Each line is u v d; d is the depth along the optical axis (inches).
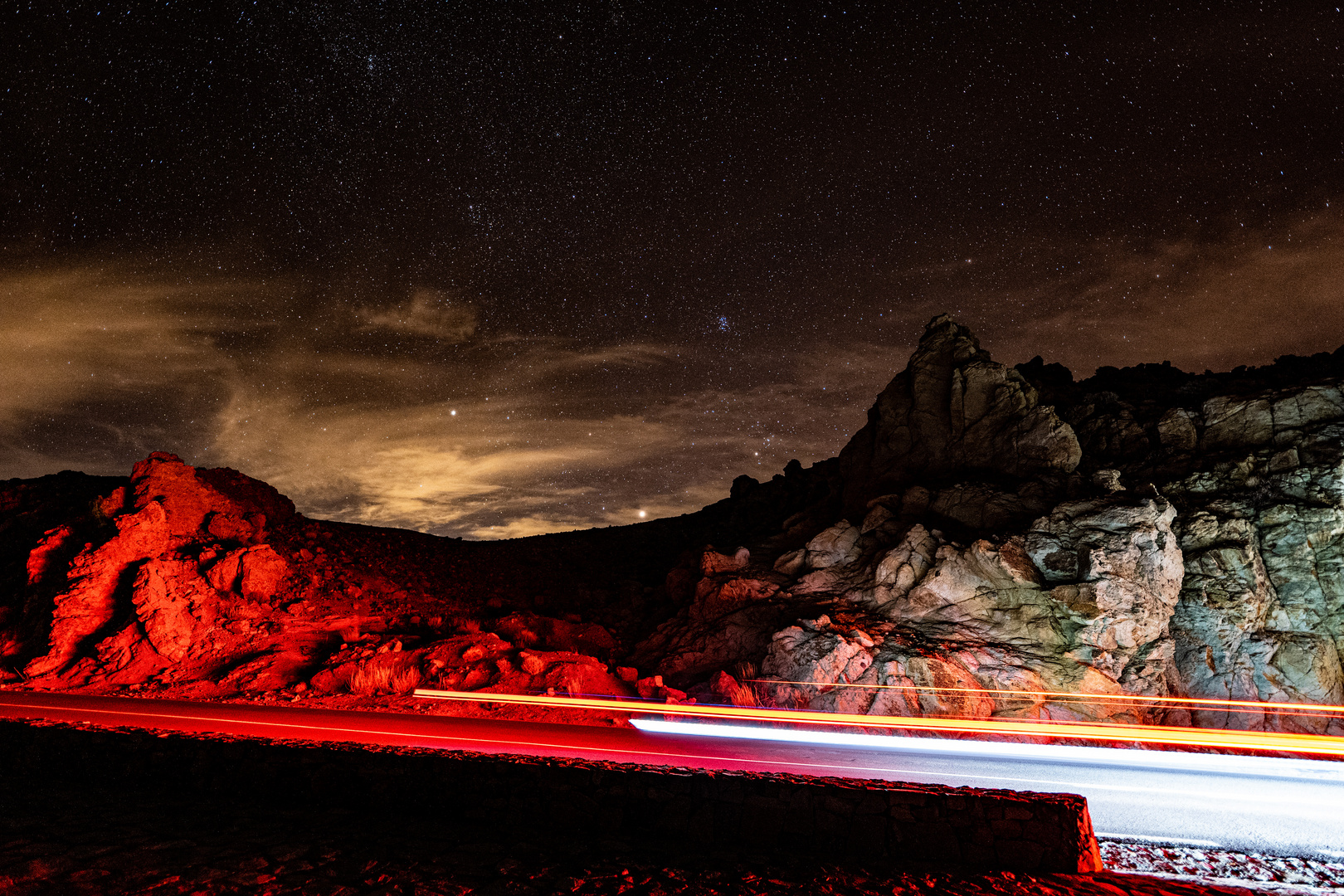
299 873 236.5
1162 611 701.3
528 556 1136.8
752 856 263.1
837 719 642.8
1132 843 330.3
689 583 927.7
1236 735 627.5
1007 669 686.5
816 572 832.3
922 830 266.4
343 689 679.7
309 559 938.1
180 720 494.0
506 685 694.5
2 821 273.7
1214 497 797.2
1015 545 743.1
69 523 857.5
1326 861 315.6
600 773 289.0
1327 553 735.7
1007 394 880.9
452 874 240.7
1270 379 956.6
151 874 230.8
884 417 949.2
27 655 756.6
